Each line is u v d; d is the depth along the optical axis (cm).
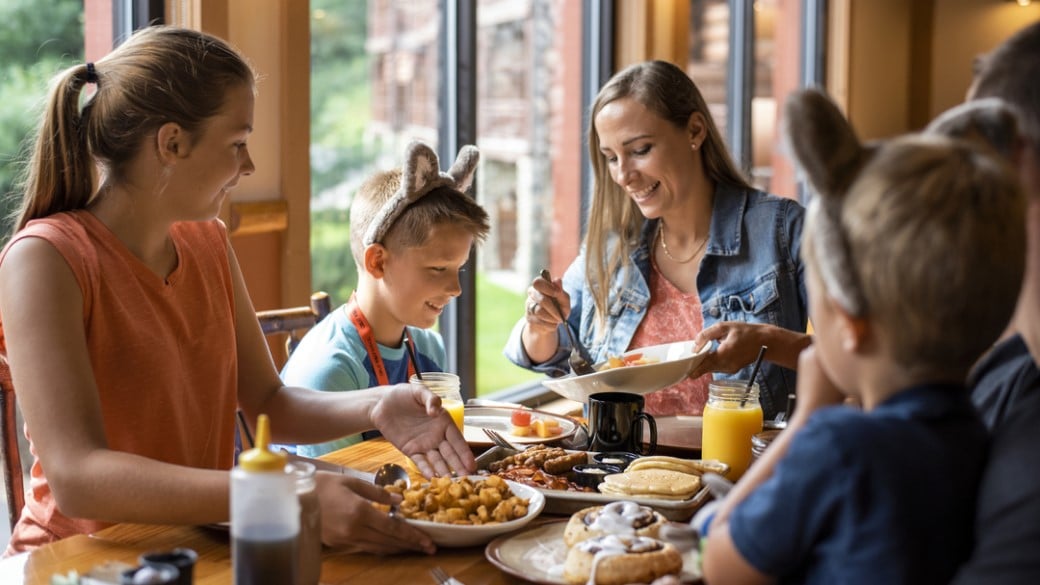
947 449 96
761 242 250
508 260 638
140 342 170
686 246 260
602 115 249
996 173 92
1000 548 93
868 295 94
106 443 153
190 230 187
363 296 235
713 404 186
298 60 284
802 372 112
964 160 92
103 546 146
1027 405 100
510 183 647
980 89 112
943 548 96
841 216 95
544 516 161
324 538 142
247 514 112
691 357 204
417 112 947
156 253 177
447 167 360
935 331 92
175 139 165
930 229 90
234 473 113
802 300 252
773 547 98
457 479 158
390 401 179
